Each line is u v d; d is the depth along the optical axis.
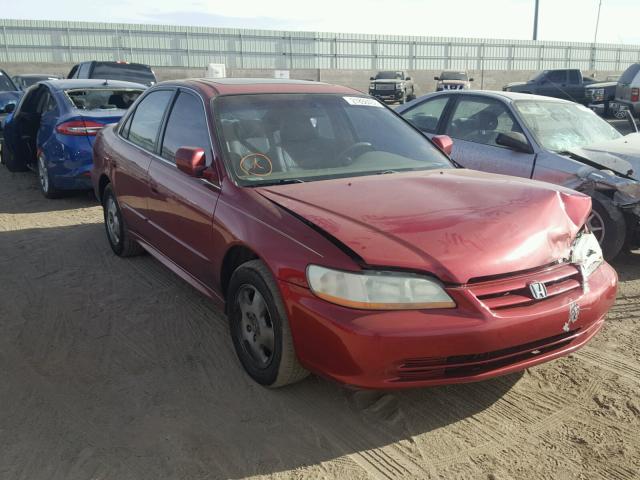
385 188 3.30
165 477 2.53
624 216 5.12
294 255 2.80
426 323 2.53
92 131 7.43
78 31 36.44
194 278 3.96
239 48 39.72
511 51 45.97
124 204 4.98
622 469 2.56
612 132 6.18
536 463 2.61
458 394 3.15
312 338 2.71
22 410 3.04
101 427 2.88
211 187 3.58
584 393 3.16
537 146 5.61
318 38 41.09
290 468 2.58
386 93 29.64
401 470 2.57
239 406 3.04
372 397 3.12
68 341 3.81
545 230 2.92
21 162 9.25
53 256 5.57
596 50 49.03
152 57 38.22
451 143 4.38
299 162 3.69
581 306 2.82
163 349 3.68
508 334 2.60
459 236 2.74
